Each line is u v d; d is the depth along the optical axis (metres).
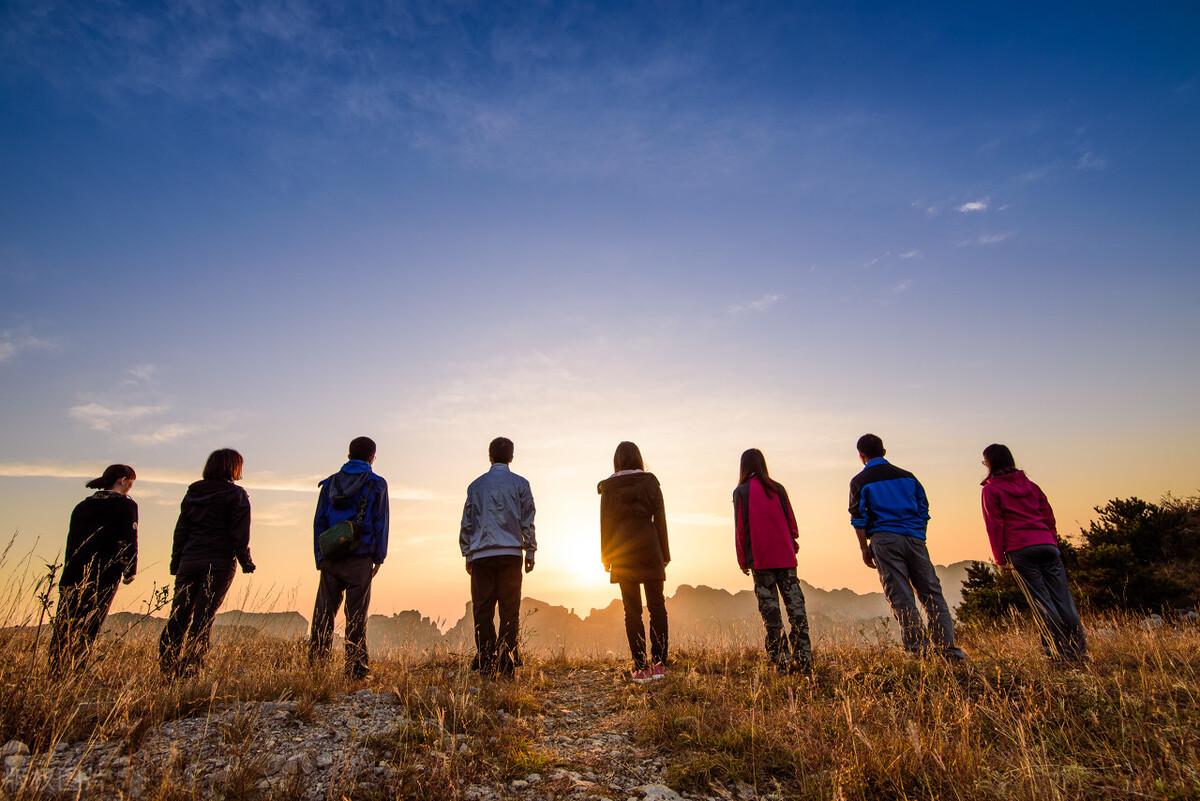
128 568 5.00
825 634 6.85
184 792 2.70
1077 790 2.99
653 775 3.40
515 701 4.54
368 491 5.58
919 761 3.25
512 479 5.89
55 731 3.08
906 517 5.77
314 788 2.95
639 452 6.23
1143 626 7.12
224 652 5.30
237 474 5.58
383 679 5.14
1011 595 10.16
